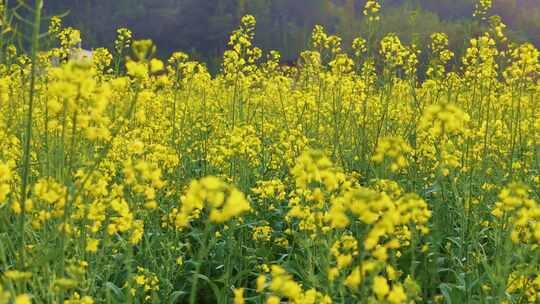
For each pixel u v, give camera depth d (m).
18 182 5.23
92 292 4.45
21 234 3.56
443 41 8.86
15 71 7.71
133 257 5.71
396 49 8.15
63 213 3.78
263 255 5.95
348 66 8.23
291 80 10.07
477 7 7.27
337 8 37.12
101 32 56.03
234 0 58.50
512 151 6.34
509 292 4.55
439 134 3.74
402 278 5.35
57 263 4.04
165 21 61.09
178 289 5.76
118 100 7.32
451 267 5.54
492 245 5.82
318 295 3.41
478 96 8.58
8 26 3.71
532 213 3.81
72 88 3.28
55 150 5.13
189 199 2.81
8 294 2.79
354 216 5.16
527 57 6.40
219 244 6.03
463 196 6.19
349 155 7.66
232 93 11.12
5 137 5.41
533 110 8.74
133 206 4.62
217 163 7.50
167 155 6.35
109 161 6.47
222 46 58.59
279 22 49.38
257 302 5.16
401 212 3.59
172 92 9.84
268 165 8.16
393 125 8.19
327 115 8.81
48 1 51.12
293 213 4.28
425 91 7.29
